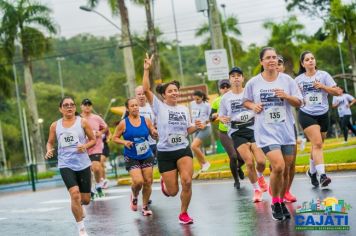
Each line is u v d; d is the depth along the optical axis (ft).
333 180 43.04
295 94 29.40
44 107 319.47
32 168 84.53
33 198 63.62
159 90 32.63
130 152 37.91
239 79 38.68
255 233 27.81
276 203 29.94
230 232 28.99
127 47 129.49
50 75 391.65
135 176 37.88
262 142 29.22
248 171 38.29
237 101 38.70
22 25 171.12
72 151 31.76
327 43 258.16
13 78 182.19
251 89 29.73
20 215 47.44
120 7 128.88
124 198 51.24
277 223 29.37
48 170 140.97
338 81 255.50
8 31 170.30
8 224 42.70
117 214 41.06
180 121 32.12
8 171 122.62
